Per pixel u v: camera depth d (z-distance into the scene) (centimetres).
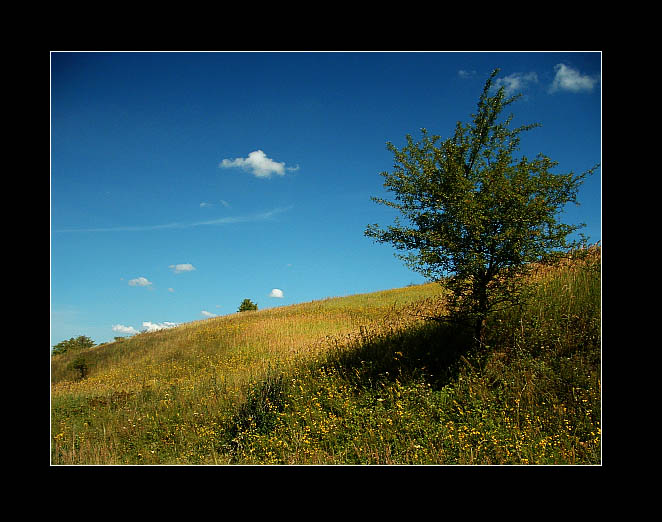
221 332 2642
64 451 923
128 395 1477
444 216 957
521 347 936
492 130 977
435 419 784
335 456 729
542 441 641
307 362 1268
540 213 895
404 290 3581
